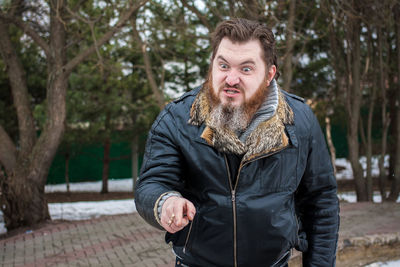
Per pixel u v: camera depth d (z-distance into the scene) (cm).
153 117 1359
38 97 1476
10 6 798
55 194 1680
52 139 850
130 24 891
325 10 859
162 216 119
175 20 1067
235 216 141
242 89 131
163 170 141
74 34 938
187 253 152
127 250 551
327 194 157
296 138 144
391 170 1491
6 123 1397
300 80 1284
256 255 145
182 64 1330
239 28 129
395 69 1139
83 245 591
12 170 856
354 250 509
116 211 1088
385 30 1002
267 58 133
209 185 142
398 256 532
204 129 138
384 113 987
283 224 143
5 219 844
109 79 1316
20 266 512
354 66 971
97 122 1389
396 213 683
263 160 141
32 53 1348
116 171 2114
